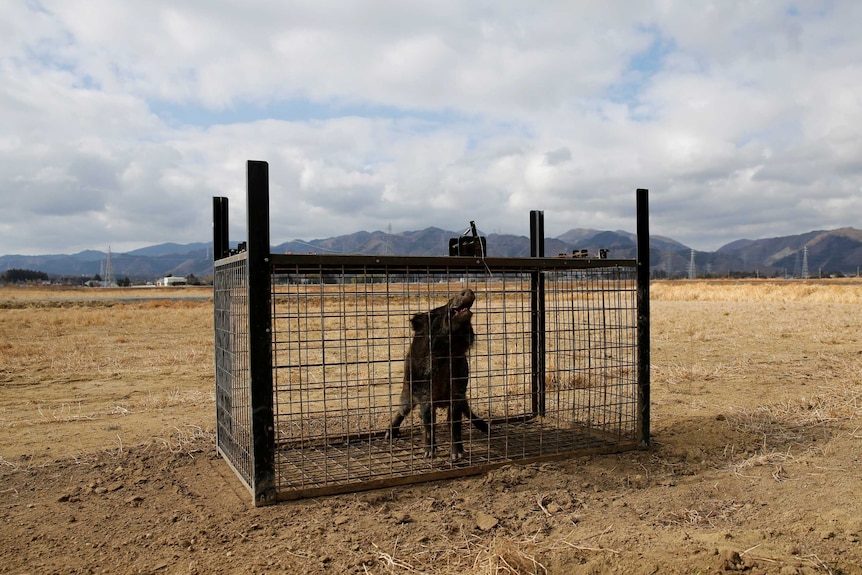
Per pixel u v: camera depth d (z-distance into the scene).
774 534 4.20
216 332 6.60
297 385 10.80
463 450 6.36
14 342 18.55
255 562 3.98
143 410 8.88
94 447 6.81
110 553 4.15
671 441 6.85
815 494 5.04
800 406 8.34
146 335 21.03
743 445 6.64
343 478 5.55
